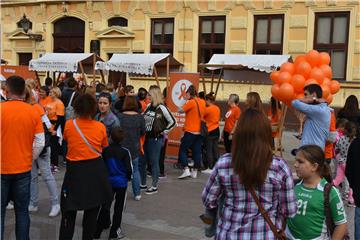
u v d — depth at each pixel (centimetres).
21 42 2284
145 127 711
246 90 1756
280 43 1714
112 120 620
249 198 291
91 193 469
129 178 541
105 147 502
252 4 1747
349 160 446
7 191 451
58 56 1375
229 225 294
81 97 482
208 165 957
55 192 628
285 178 294
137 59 1178
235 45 1789
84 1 2108
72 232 476
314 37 1647
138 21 1988
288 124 1642
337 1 1593
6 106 445
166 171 963
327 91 753
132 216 642
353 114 788
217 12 1817
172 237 560
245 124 291
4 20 2327
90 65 1458
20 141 449
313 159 358
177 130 1030
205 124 909
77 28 2164
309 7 1644
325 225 358
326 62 784
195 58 1873
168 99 1041
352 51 1581
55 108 906
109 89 1084
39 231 563
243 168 286
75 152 472
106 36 2052
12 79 453
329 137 639
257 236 287
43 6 2208
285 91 755
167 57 1157
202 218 322
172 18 1917
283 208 299
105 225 570
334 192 356
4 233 554
